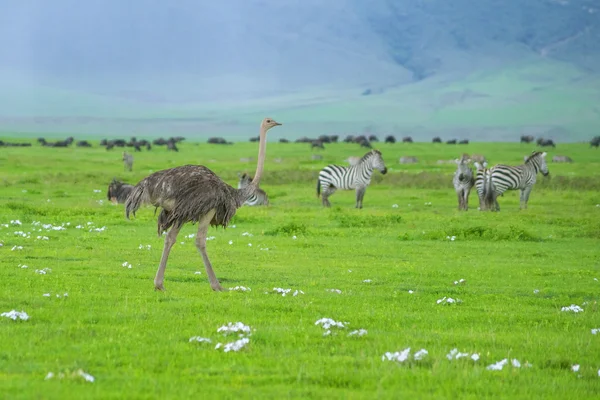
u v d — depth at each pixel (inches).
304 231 3627.0
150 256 2716.5
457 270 2598.4
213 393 1089.4
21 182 6771.7
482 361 1318.9
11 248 2790.4
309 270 2507.4
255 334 1453.0
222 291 1995.6
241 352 1327.5
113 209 4525.1
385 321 1662.2
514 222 4185.5
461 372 1229.1
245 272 2427.4
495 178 5113.2
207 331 1475.1
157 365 1228.5
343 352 1362.0
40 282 2010.3
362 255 2945.4
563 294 2188.7
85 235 3319.4
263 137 2119.8
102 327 1480.1
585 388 1195.9
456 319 1722.4
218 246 3090.6
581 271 2618.1
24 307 1652.3
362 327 1590.8
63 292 1867.6
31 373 1157.1
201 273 2352.4
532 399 1120.2
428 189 7170.3
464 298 2059.5
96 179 7283.5
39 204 4817.9
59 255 2657.5
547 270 2640.3
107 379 1136.2
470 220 4242.1
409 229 3860.7
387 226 3991.1
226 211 2010.3
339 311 1761.8
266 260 2726.4
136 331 1457.9
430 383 1169.4
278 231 3619.6
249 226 3922.2
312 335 1478.8
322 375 1189.7
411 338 1476.4
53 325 1481.3
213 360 1269.7
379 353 1358.3
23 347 1296.8
